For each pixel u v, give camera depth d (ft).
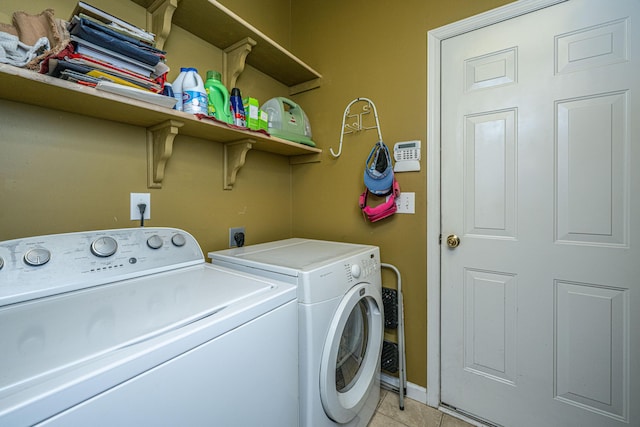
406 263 5.15
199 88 3.86
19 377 1.41
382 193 5.15
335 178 5.96
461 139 4.65
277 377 2.71
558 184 3.99
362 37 5.58
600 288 3.77
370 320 4.54
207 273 3.43
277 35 6.22
